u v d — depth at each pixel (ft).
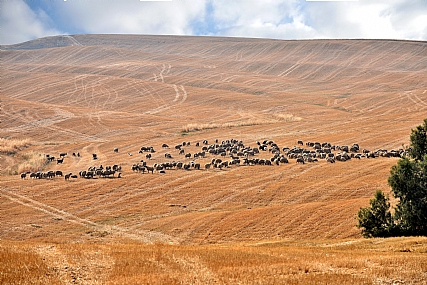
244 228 194.18
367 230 173.78
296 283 83.61
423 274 90.63
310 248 135.95
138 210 229.86
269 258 105.29
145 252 108.27
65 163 359.87
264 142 401.08
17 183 283.38
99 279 86.12
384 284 85.51
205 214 214.69
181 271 92.22
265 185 262.67
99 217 220.43
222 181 275.39
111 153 391.65
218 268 94.32
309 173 284.41
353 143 385.09
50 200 247.29
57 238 192.13
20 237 193.47
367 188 244.63
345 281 85.46
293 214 204.33
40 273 87.61
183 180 280.92
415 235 165.37
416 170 173.27
